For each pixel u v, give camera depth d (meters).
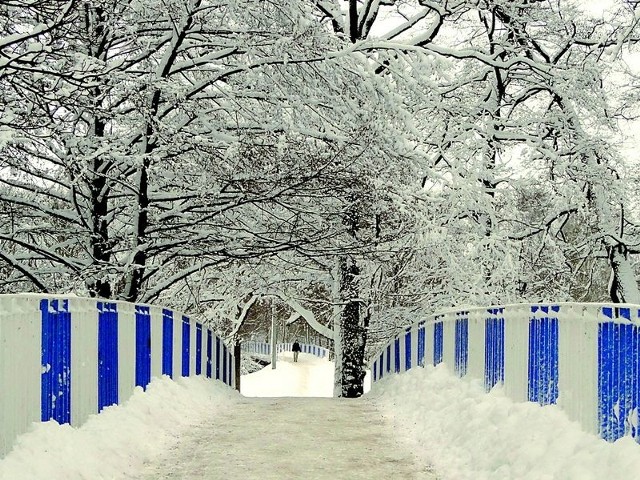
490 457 6.58
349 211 14.07
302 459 7.49
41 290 11.92
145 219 12.92
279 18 11.98
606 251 18.08
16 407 5.47
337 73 12.15
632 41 15.94
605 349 5.28
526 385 7.27
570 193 16.53
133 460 7.05
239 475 6.73
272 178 12.41
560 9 16.81
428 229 14.55
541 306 6.92
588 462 5.02
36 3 8.38
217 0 11.85
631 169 17.77
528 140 17.06
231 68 12.32
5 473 4.90
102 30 11.92
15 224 13.44
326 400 14.11
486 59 15.59
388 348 17.52
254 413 11.22
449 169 16.11
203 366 14.62
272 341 52.28
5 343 5.22
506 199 17.70
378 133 12.31
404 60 12.38
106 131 14.37
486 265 15.96
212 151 12.20
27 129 9.49
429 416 9.53
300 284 21.09
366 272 20.16
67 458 5.86
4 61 8.20
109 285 13.15
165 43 12.86
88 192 13.43
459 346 10.41
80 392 7.08
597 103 16.70
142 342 9.73
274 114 12.43
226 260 13.56
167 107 13.05
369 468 7.09
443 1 16.11
